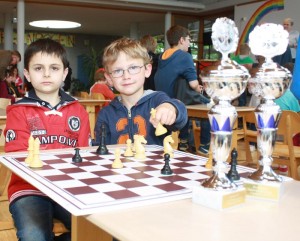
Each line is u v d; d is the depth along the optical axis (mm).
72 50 17141
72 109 1847
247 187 926
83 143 1832
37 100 1768
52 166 1213
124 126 1895
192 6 10148
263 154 992
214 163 922
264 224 752
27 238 1255
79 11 10672
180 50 4297
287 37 995
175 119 1575
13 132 1679
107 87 6336
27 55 1828
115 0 9430
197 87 4305
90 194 915
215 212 818
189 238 675
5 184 2516
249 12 9016
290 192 979
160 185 1010
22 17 9266
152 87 4746
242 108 4277
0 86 3955
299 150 3291
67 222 1436
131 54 1812
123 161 1317
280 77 962
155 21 12406
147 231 704
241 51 5910
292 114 2939
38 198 1427
